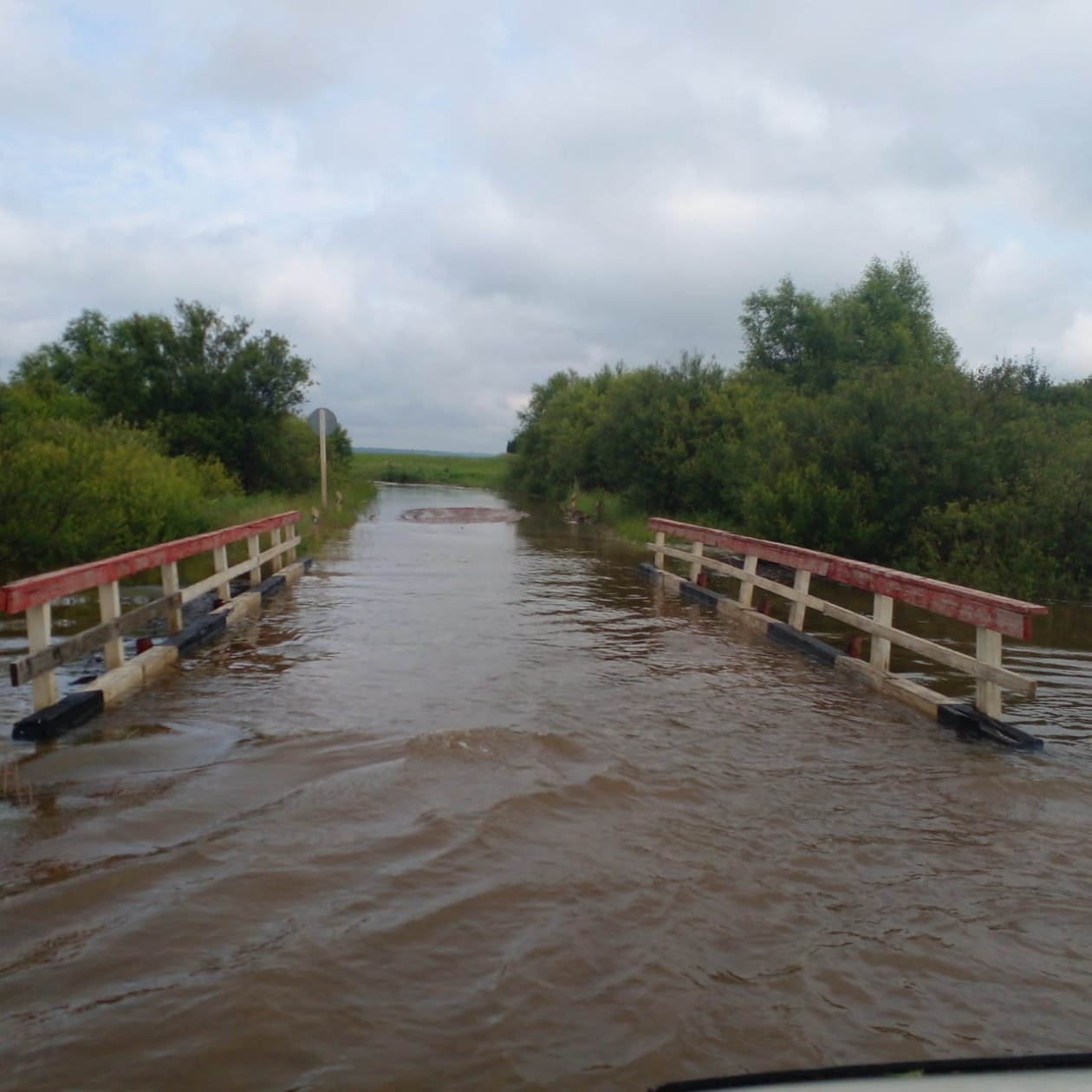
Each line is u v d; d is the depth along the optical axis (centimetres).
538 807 462
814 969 326
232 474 2294
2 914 349
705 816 460
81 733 575
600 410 3000
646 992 309
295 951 327
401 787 484
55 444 1405
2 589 528
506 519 2683
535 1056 275
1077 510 1272
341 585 1273
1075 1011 305
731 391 2420
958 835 444
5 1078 259
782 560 970
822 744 583
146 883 376
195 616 969
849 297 3422
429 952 329
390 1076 265
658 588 1327
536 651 844
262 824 436
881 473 1475
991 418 1437
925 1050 282
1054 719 656
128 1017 288
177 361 2298
